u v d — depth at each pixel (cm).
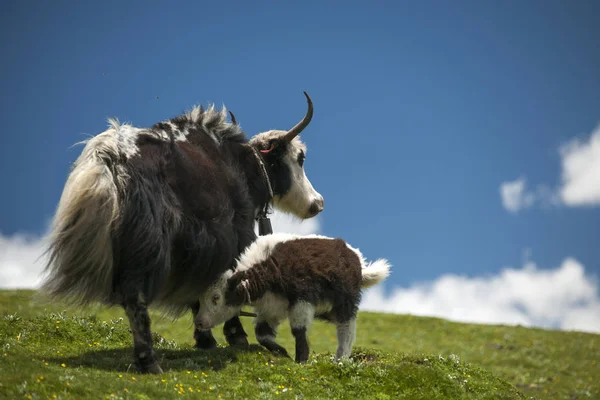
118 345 1658
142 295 1235
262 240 1614
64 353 1493
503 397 1550
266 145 1692
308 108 1702
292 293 1562
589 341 4678
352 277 1650
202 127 1513
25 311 3588
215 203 1394
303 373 1427
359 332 4641
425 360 1683
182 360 1418
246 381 1341
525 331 4916
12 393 1031
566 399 3181
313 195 1808
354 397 1381
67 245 1195
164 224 1271
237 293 1517
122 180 1231
